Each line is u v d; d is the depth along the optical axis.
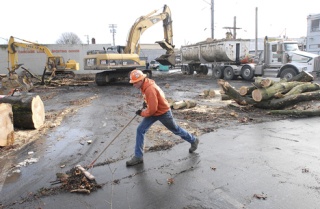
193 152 5.05
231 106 9.17
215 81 19.69
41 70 32.75
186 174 4.14
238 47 20.72
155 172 4.26
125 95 13.53
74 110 9.74
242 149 5.14
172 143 5.57
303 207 3.16
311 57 15.62
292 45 16.83
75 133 6.71
